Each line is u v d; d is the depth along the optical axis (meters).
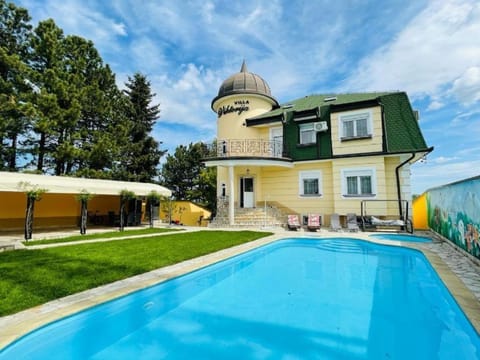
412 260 11.54
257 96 25.41
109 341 5.18
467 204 9.96
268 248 13.69
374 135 19.86
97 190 18.55
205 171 40.22
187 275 8.22
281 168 23.83
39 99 22.67
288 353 4.73
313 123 22.41
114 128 31.23
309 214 21.31
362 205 18.95
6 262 9.10
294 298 7.31
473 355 4.52
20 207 21.09
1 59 22.64
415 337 5.17
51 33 25.66
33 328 4.64
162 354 4.74
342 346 4.90
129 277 7.57
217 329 5.58
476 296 6.00
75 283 6.87
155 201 24.67
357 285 8.38
